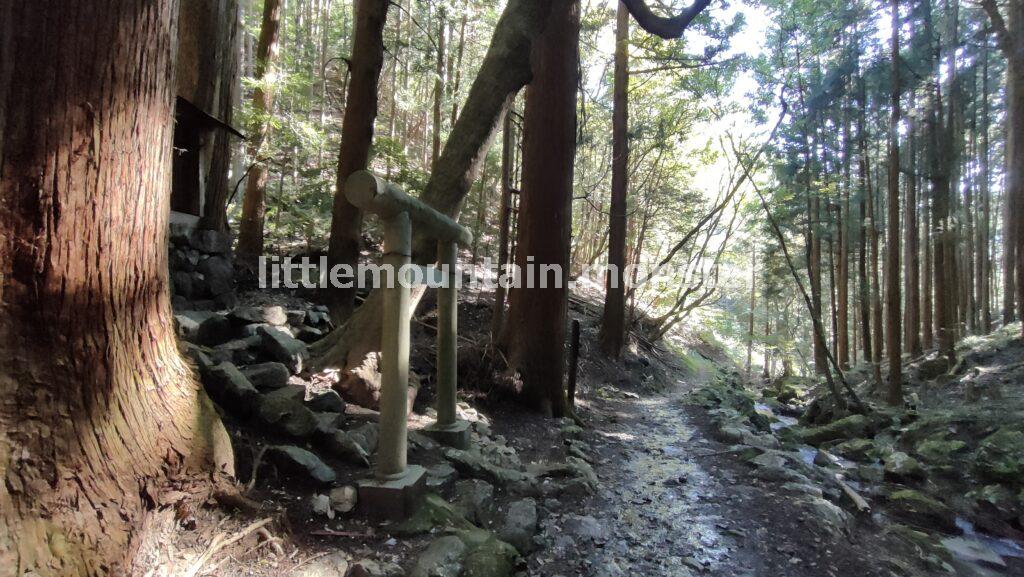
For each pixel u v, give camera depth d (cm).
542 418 680
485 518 368
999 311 2164
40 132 202
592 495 461
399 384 331
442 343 456
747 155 1293
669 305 2012
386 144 1040
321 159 1261
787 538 400
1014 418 766
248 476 307
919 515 517
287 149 1088
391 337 330
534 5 592
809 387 1486
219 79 686
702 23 1119
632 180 1692
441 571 273
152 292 250
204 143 626
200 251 602
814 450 773
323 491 320
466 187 576
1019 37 1224
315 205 1129
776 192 1267
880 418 859
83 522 206
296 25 1844
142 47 230
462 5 1214
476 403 654
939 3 1245
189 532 246
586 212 2080
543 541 362
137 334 240
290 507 298
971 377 1083
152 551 226
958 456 680
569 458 542
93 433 217
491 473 421
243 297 670
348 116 705
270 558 257
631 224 1883
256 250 863
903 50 1109
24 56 199
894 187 962
